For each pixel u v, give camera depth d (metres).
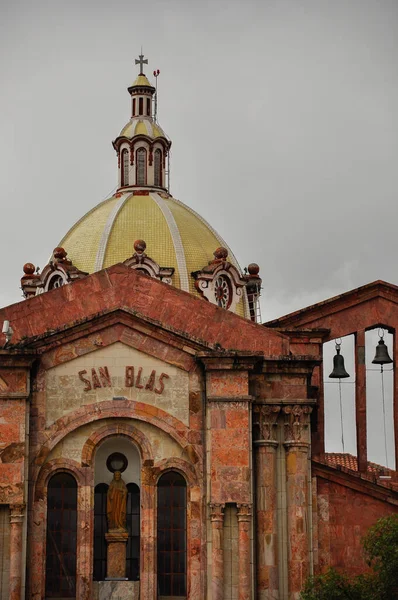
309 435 67.31
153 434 66.25
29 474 65.31
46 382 66.19
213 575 64.38
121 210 112.62
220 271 109.19
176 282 108.06
